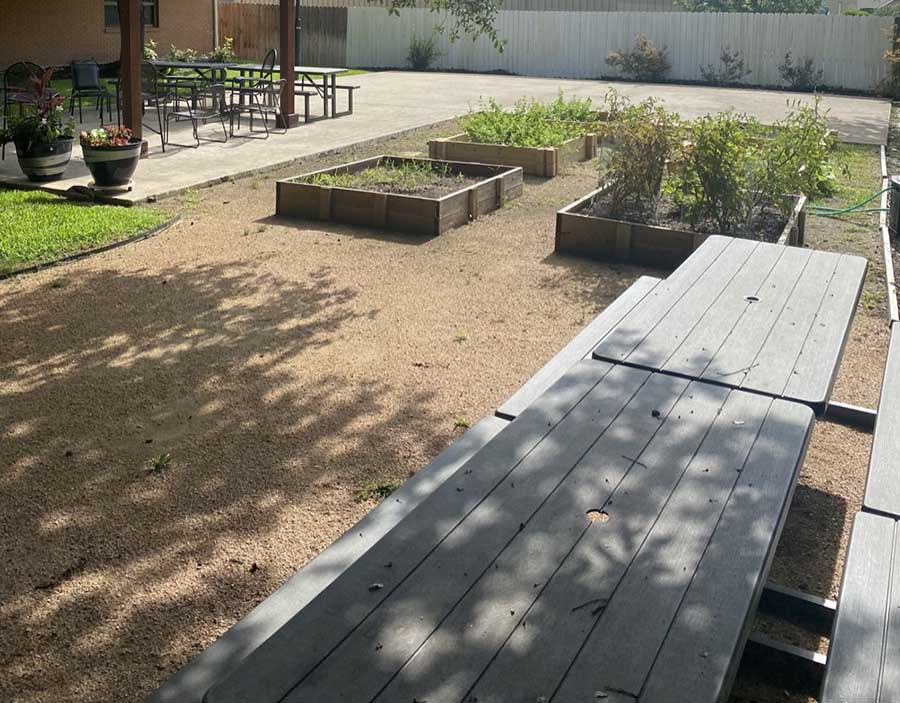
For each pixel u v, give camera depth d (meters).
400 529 2.36
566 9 29.16
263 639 2.52
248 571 3.47
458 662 1.89
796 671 2.88
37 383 5.10
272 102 14.43
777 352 3.69
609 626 2.01
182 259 7.44
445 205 8.37
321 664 1.87
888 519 2.70
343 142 12.59
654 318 4.05
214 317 6.16
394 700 1.78
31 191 9.28
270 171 10.82
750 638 2.92
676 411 3.14
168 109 15.15
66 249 7.42
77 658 3.01
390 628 1.98
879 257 7.82
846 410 4.80
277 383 5.15
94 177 9.18
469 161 11.53
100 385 5.09
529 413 3.09
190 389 5.05
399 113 15.95
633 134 7.98
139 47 10.66
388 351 5.66
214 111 13.38
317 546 3.64
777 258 4.99
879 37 21.61
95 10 20.44
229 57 20.72
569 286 6.97
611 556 2.27
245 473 4.18
